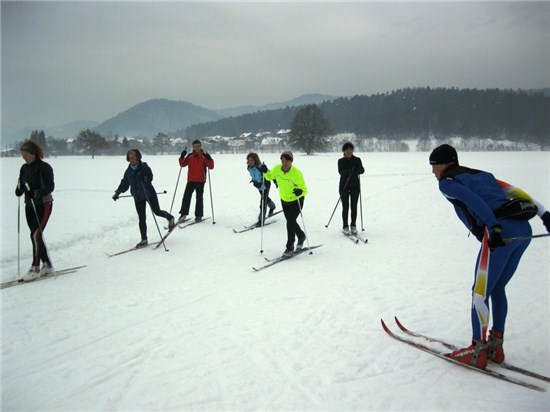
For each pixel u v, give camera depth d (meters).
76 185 18.14
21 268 5.86
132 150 6.76
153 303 4.46
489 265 2.77
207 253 6.65
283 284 5.04
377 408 2.53
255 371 3.03
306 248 6.39
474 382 2.77
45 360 3.26
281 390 2.77
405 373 2.94
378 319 3.92
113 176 23.64
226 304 4.40
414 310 4.11
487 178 2.88
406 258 6.11
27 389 2.86
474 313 2.91
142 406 2.63
